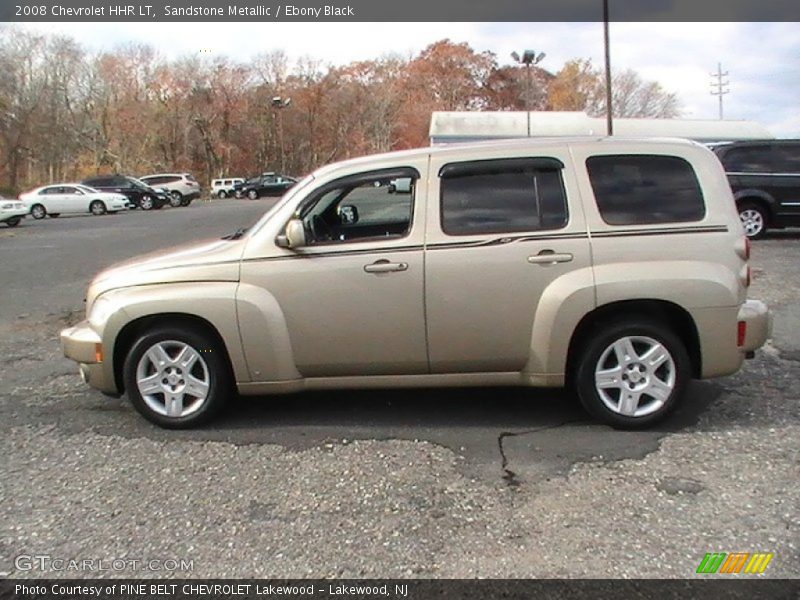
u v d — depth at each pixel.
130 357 3.99
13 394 4.77
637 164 3.85
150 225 20.27
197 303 3.86
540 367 3.84
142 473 3.43
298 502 3.10
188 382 4.01
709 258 3.75
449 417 4.14
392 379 3.96
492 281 3.76
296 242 3.77
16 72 42.91
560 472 3.35
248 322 3.85
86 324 4.16
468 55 76.06
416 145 71.94
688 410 4.16
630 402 3.84
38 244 15.05
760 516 2.88
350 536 2.80
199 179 61.78
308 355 3.90
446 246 3.77
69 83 51.56
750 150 11.40
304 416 4.20
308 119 69.00
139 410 4.04
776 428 3.85
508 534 2.79
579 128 48.44
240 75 63.84
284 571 2.57
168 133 59.31
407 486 3.23
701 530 2.78
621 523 2.85
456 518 2.92
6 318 7.39
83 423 4.17
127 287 3.96
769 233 12.58
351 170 3.94
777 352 5.36
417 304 3.79
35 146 44.72
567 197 3.79
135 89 57.94
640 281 3.69
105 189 30.61
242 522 2.93
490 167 3.85
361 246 3.83
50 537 2.84
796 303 6.96
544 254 3.73
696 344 3.81
